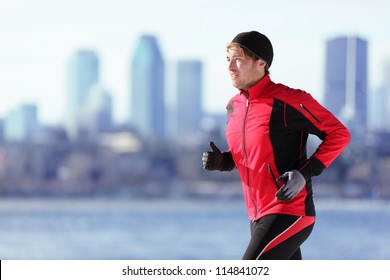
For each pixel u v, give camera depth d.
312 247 56.31
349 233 84.19
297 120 6.61
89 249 62.78
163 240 78.38
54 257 53.41
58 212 175.00
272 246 6.58
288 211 6.61
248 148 6.79
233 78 6.82
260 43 6.72
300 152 6.73
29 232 93.94
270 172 6.68
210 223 124.81
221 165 7.32
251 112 6.77
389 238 72.56
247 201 6.98
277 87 6.75
